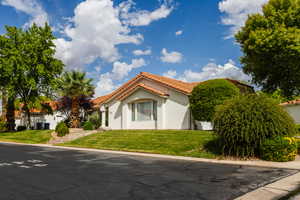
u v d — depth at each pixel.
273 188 5.80
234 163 9.34
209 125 19.80
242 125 9.99
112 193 5.52
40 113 40.72
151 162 10.00
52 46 31.14
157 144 14.48
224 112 10.75
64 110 30.23
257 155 10.45
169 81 23.02
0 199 5.15
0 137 25.78
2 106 34.44
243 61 25.83
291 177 6.95
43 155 12.48
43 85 31.52
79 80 27.20
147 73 23.53
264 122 9.96
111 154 12.80
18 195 5.42
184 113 19.59
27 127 33.62
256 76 26.45
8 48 28.88
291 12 21.47
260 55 22.59
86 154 12.84
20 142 21.50
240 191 5.59
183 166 8.99
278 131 9.82
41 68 28.98
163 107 20.69
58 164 9.62
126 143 15.91
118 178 7.03
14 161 10.47
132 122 22.88
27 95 31.47
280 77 25.16
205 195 5.30
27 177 7.25
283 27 20.88
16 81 28.47
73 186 6.16
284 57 20.95
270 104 10.41
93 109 30.09
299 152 10.88
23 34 29.80
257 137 9.83
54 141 20.23
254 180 6.63
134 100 22.58
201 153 11.61
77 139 19.50
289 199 5.00
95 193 5.53
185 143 13.67
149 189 5.82
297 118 21.41
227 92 16.55
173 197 5.18
